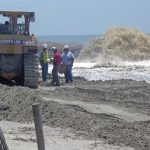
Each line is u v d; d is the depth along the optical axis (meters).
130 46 62.75
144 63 54.41
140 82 27.23
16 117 15.41
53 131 13.70
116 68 40.50
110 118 15.82
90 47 63.41
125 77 32.19
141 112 17.34
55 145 12.13
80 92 21.88
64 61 27.05
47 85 25.59
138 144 12.52
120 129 14.13
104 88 23.64
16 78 24.36
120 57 60.94
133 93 21.92
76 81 28.19
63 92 21.45
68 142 12.51
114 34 64.19
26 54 23.75
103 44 63.16
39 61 27.00
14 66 23.88
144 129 14.25
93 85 25.42
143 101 19.91
